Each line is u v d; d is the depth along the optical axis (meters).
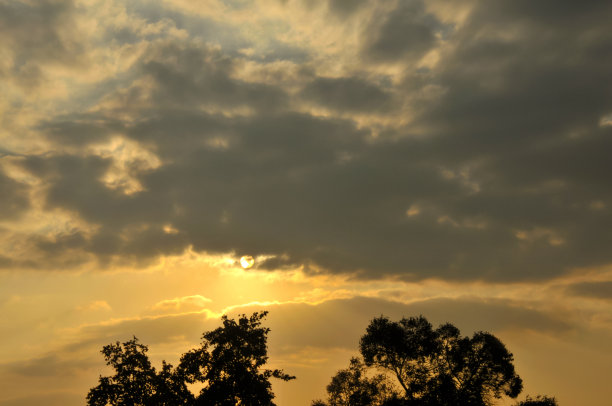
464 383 55.84
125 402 45.56
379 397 58.16
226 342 48.75
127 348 48.16
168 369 48.09
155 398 46.34
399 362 57.94
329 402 60.12
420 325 57.94
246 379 46.62
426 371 56.84
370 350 57.75
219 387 46.34
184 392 47.09
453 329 57.34
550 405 54.72
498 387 55.41
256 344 48.53
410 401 55.25
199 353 48.56
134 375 47.38
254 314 50.59
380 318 58.97
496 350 55.19
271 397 47.19
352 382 59.78
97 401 45.81
